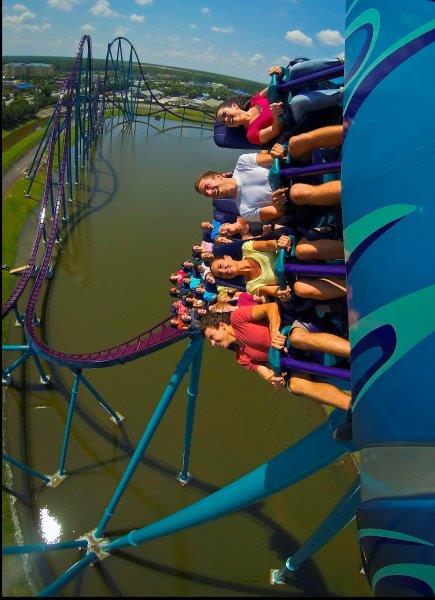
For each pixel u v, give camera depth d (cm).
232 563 2189
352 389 880
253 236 1392
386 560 873
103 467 2638
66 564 2144
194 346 1942
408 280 813
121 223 5903
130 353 2102
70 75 6412
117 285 4559
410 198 820
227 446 2831
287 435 2945
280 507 2431
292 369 1113
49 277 4450
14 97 12456
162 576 2119
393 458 852
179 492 2528
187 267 1773
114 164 8156
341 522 1577
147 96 16800
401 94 848
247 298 1280
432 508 823
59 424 2906
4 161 7025
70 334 3822
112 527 2314
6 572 2072
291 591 2078
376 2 913
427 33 859
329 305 1102
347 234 884
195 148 10144
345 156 891
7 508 2356
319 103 1057
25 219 5503
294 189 1062
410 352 809
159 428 2902
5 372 3038
